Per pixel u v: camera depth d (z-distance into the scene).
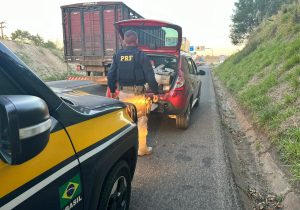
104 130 2.51
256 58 14.37
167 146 5.90
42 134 1.43
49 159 1.78
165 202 3.77
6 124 1.28
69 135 2.03
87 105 2.57
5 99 1.32
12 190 1.50
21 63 1.76
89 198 2.24
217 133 6.87
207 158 5.29
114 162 2.63
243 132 7.34
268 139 5.64
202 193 4.03
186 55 7.61
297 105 5.88
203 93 14.12
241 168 5.21
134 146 3.19
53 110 1.96
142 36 7.16
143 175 4.54
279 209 3.81
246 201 4.00
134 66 5.02
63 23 14.12
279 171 4.52
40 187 1.69
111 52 13.67
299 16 13.46
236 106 10.02
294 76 7.30
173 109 6.43
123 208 3.07
